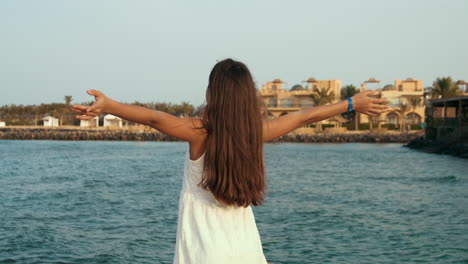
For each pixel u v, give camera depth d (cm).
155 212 1470
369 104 226
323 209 1522
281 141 8675
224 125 197
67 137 9331
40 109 11881
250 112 201
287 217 1378
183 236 203
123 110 189
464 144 4872
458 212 1455
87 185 2236
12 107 12200
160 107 11188
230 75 201
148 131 10569
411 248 1012
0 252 961
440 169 3145
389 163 3769
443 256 945
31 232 1150
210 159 198
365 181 2417
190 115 207
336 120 10050
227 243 201
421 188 2106
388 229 1208
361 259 928
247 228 210
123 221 1316
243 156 197
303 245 1041
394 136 8388
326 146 7169
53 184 2278
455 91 9231
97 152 5400
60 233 1145
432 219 1345
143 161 4034
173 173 2912
